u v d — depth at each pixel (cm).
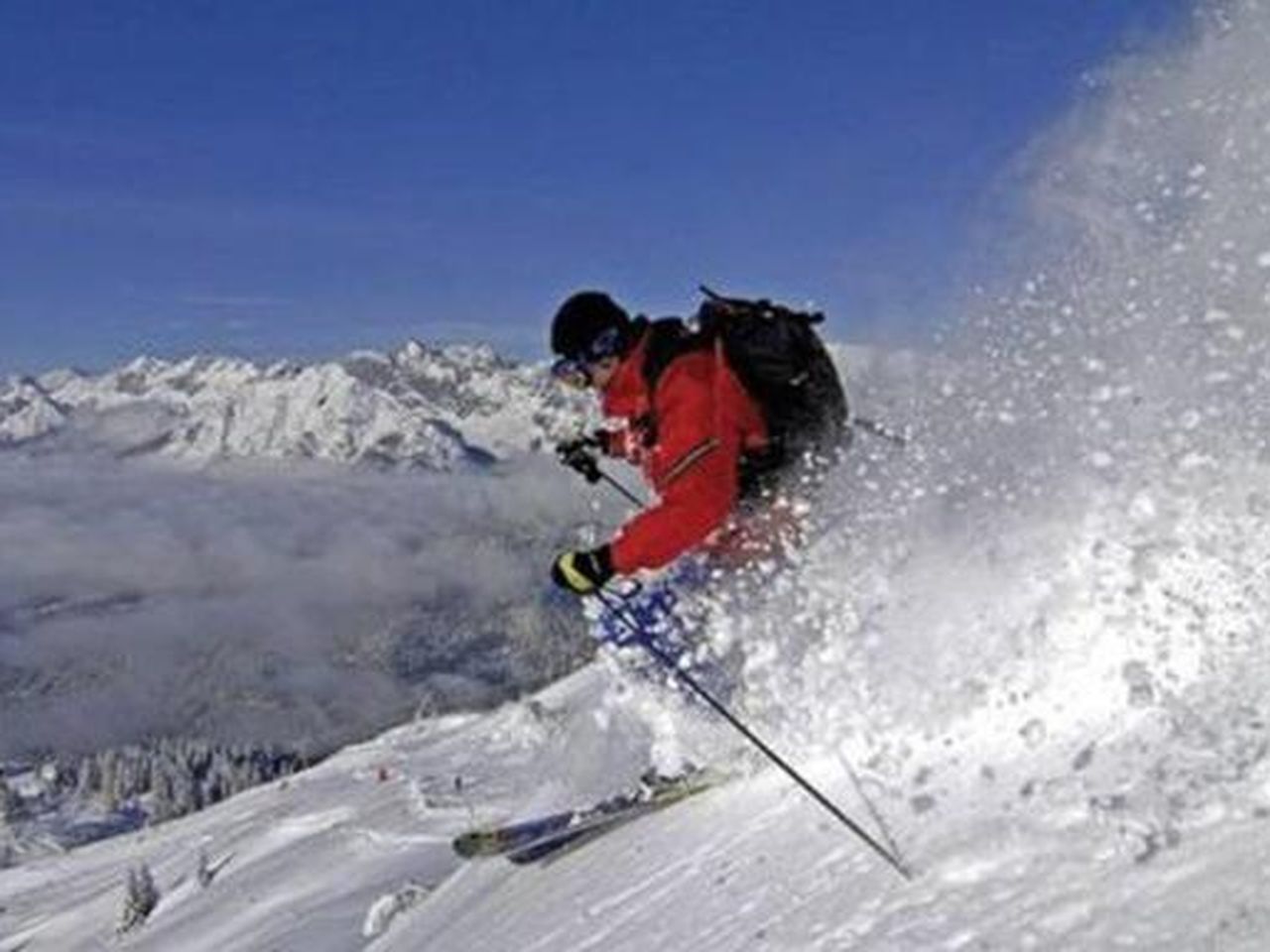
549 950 587
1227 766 344
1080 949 300
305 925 2925
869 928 374
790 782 552
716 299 618
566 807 877
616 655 664
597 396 634
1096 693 438
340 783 6575
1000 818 393
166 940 4469
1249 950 266
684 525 592
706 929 465
